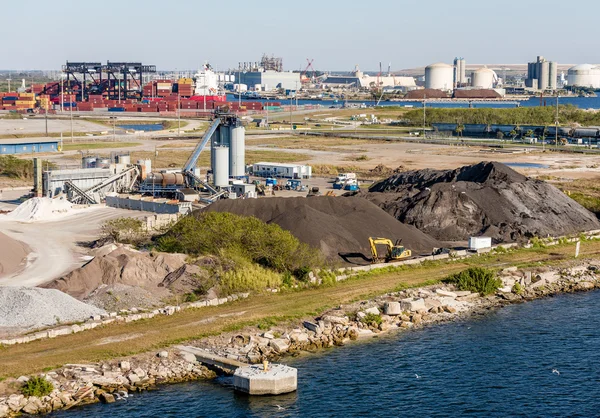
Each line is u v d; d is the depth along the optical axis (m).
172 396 62.09
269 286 88.56
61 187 149.38
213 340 72.38
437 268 100.81
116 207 144.38
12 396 59.22
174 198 149.62
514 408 61.28
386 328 78.75
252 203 115.62
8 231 122.62
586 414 60.28
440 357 71.62
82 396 60.84
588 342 76.00
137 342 70.56
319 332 75.62
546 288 95.25
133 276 86.56
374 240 102.81
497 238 117.88
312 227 104.88
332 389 64.38
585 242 118.81
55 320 74.81
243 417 59.06
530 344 75.19
